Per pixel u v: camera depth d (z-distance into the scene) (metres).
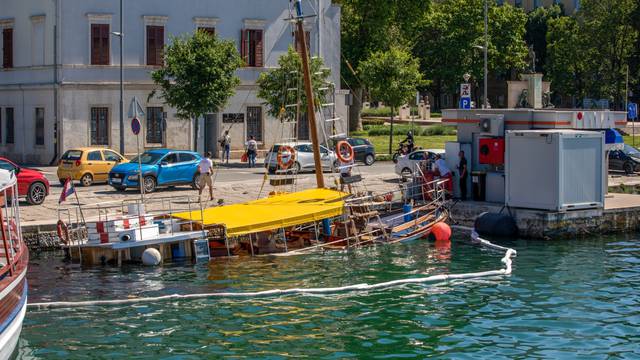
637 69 84.31
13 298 18.02
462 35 88.31
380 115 90.56
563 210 31.95
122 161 41.78
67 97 50.75
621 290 23.77
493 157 34.47
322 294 23.16
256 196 37.22
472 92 103.31
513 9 91.75
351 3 71.44
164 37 53.62
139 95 52.69
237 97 55.84
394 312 21.44
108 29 51.97
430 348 18.59
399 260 27.59
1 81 55.16
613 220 33.19
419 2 72.38
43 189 33.97
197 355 18.08
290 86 51.03
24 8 53.38
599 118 34.91
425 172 35.66
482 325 20.36
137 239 26.62
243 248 28.67
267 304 22.09
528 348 18.66
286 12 57.34
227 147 52.12
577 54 83.69
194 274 25.36
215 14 55.28
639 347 18.78
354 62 71.62
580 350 18.56
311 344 18.84
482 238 31.97
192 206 34.25
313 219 28.72
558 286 24.20
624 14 80.75
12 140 54.50
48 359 17.78
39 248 28.84
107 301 22.06
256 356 18.06
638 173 47.84
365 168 49.59
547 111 33.72
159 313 21.19
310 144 46.34
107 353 18.17
